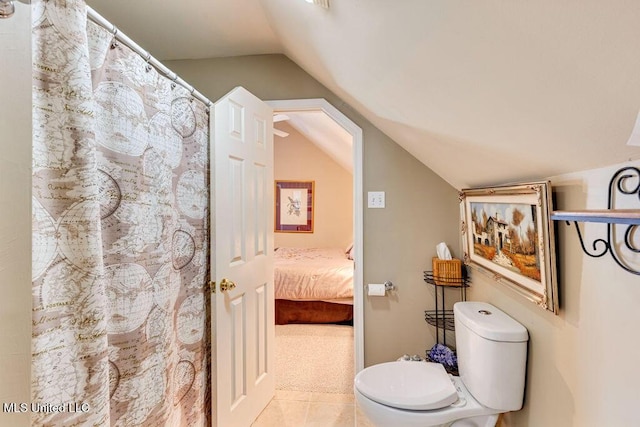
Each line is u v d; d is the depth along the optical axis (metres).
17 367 0.59
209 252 1.67
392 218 2.17
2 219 0.58
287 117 3.37
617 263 0.75
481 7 0.55
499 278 1.39
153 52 2.16
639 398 0.71
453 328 2.10
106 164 0.99
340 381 2.34
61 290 0.81
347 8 0.88
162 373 1.20
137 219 1.09
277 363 2.61
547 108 0.70
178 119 1.41
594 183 0.83
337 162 5.09
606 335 0.81
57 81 0.79
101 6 1.64
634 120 0.57
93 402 0.85
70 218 0.82
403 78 1.04
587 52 0.50
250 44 2.07
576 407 0.94
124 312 1.04
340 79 1.63
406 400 1.34
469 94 0.86
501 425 1.52
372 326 2.18
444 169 1.84
